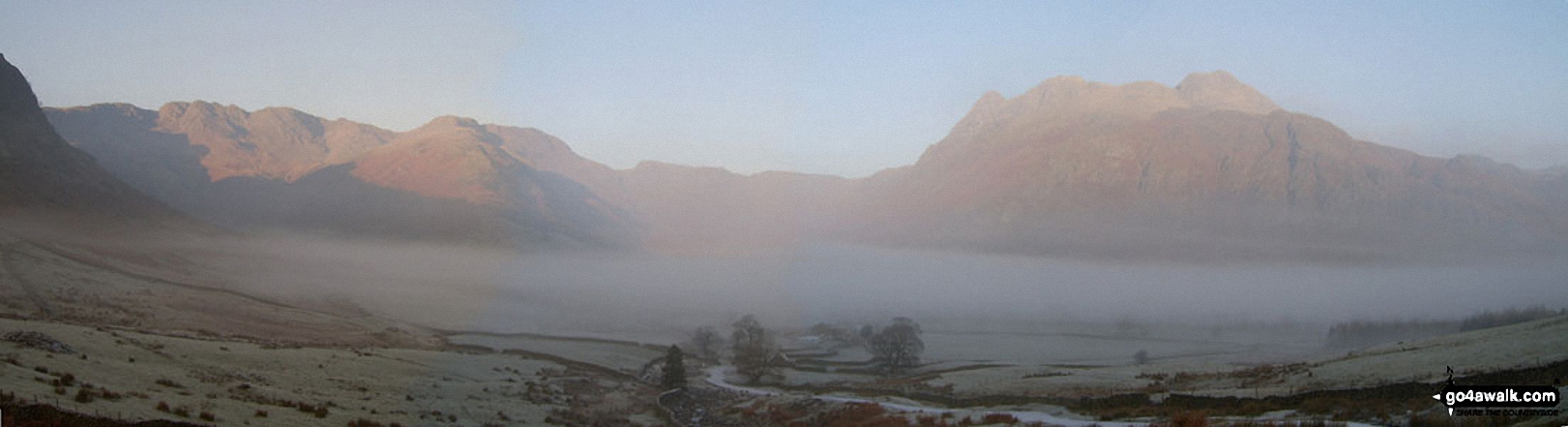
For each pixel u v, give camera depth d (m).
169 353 66.75
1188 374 91.75
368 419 52.78
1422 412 43.72
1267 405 54.16
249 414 46.22
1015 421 54.56
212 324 131.00
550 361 133.38
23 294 123.62
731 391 109.38
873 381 124.69
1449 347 80.94
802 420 72.25
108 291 146.00
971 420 56.91
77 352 57.19
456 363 101.62
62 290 135.62
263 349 82.44
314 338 133.88
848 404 73.88
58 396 40.38
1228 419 50.09
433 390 74.69
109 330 74.31
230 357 71.38
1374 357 81.69
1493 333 90.94
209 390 52.75
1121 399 64.12
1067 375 103.69
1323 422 44.19
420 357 101.88
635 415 82.75
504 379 93.81
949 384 101.06
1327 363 82.31
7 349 51.69
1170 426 48.25
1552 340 70.69
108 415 38.38
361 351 98.00
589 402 88.38
